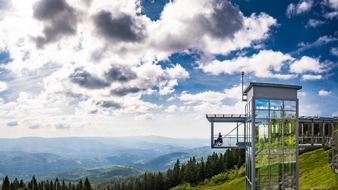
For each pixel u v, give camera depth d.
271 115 41.34
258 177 40.47
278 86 41.41
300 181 75.44
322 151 94.06
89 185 184.62
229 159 169.50
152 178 184.62
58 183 191.38
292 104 42.00
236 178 138.62
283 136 41.66
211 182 152.12
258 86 41.19
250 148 42.41
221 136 48.34
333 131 52.78
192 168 173.88
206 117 48.66
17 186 185.75
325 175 70.75
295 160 41.69
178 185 169.88
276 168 41.06
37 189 184.88
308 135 55.41
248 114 44.47
